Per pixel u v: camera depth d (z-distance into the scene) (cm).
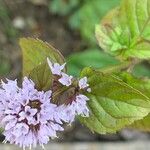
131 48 12
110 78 10
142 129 12
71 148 20
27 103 9
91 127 10
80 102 10
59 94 10
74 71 20
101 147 20
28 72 11
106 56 20
